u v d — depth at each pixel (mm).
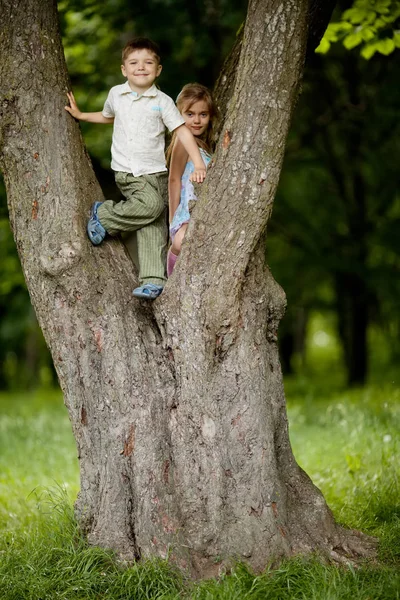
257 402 7145
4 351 36812
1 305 32625
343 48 18531
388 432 11469
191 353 7062
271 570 6777
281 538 6969
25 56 7207
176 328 7117
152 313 7391
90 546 7055
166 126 7383
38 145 7215
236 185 6891
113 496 7020
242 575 6562
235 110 6922
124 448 7043
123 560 6879
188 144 7219
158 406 7102
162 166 7383
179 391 7102
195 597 6266
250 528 6906
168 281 7195
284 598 6316
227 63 8180
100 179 10133
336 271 23953
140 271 7320
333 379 32875
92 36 16297
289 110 6941
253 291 7309
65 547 7164
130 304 7320
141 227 7363
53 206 7176
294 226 24234
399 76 18375
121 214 7199
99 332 7199
